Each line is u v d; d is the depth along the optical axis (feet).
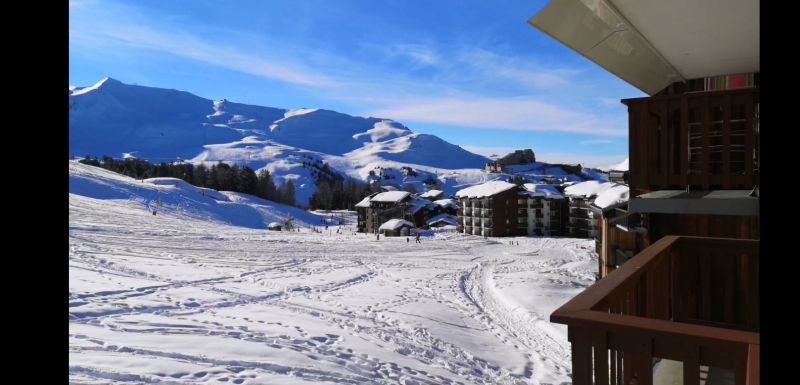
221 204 253.44
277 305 47.11
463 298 63.21
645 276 10.03
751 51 19.17
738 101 17.39
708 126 17.93
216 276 60.18
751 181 17.11
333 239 133.49
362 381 26.53
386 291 62.85
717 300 13.00
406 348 36.94
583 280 81.61
